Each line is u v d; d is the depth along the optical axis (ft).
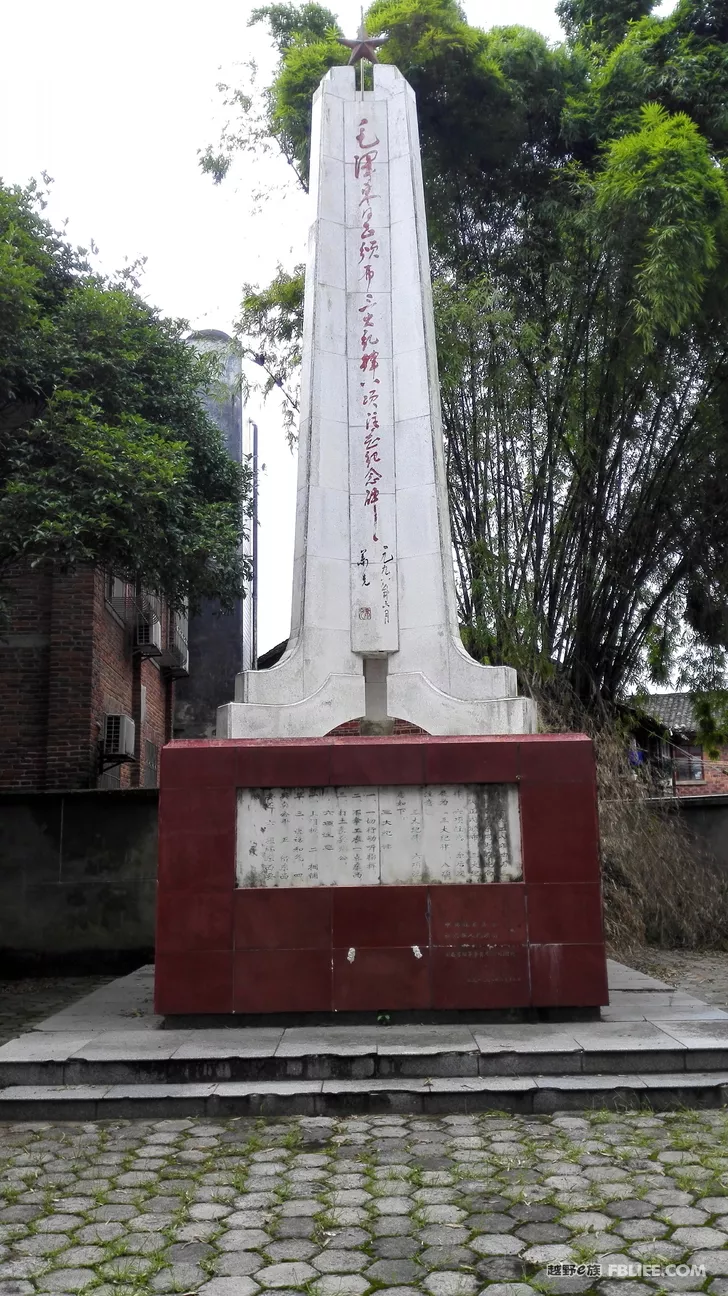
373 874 20.25
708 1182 12.82
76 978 32.94
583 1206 12.21
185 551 29.94
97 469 26.63
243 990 19.69
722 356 35.73
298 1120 15.80
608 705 38.52
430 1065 17.04
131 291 33.86
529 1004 19.52
